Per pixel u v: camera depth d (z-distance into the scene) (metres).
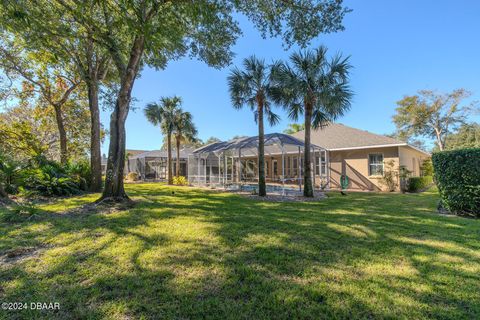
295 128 23.86
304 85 8.37
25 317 1.95
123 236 4.04
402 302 2.16
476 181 5.56
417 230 4.48
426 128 27.31
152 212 6.08
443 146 27.53
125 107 7.56
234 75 9.40
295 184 17.09
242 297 2.25
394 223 5.02
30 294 2.28
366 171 14.01
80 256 3.17
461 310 2.05
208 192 11.79
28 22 3.91
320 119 9.59
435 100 25.30
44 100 14.46
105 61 11.30
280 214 5.94
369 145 13.59
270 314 2.00
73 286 2.42
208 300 2.19
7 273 2.69
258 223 4.98
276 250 3.43
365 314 2.00
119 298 2.22
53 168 9.79
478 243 3.74
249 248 3.50
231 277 2.62
